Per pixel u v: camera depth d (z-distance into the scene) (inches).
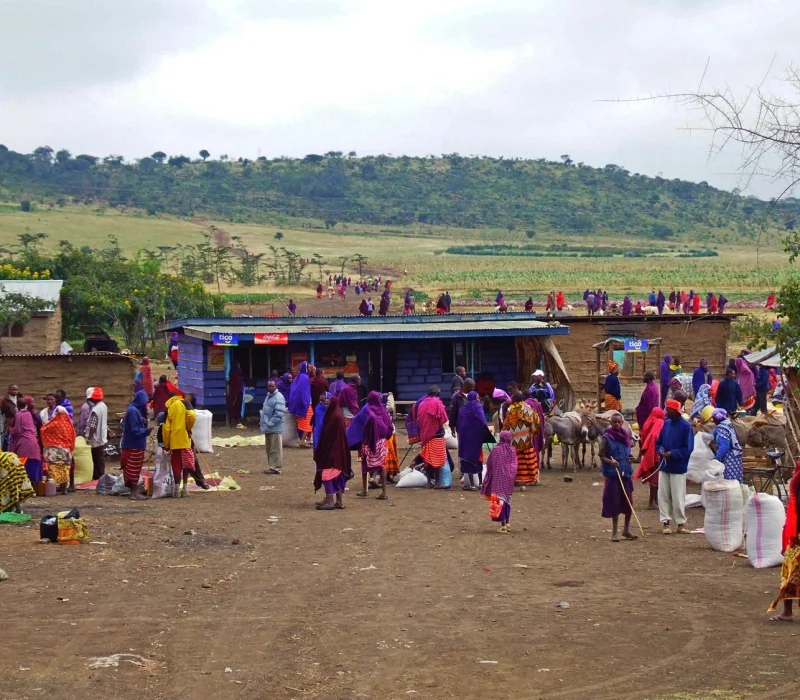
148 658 376.5
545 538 637.9
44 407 995.9
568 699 335.9
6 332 2011.6
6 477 669.9
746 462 746.2
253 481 882.1
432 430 839.1
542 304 3769.7
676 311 2962.6
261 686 347.6
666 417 659.4
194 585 498.9
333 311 3437.5
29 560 546.3
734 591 492.1
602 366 1494.8
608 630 421.7
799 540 431.5
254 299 3762.3
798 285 628.1
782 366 647.1
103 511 717.3
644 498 799.1
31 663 363.9
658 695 337.7
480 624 432.5
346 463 744.3
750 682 350.0
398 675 363.3
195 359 1407.5
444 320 1493.6
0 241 6530.5
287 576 524.7
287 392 1192.2
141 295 2568.9
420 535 645.3
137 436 786.8
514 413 843.4
